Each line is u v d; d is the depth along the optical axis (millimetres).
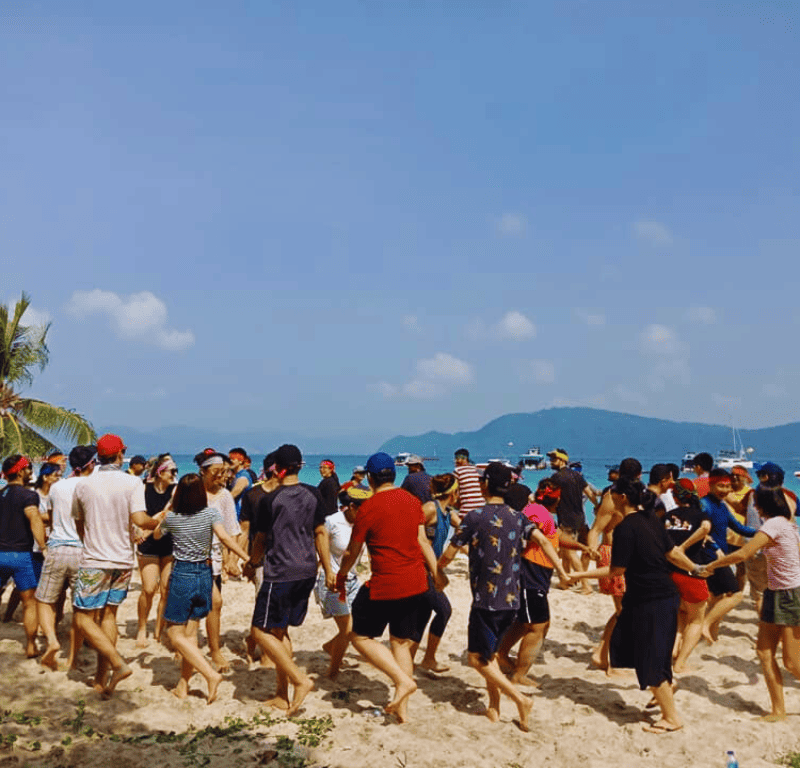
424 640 8594
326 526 6984
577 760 5348
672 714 5926
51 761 5090
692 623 7406
